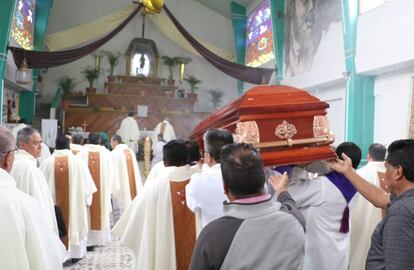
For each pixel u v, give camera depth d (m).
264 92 2.11
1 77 8.98
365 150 7.63
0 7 8.88
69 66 15.75
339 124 8.95
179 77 16.53
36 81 13.47
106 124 14.71
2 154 1.82
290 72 11.03
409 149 1.74
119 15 14.57
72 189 4.68
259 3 14.38
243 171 1.39
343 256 2.25
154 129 15.08
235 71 11.52
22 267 1.60
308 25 9.98
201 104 16.84
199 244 1.36
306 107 2.06
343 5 7.92
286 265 1.31
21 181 3.15
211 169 2.31
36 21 13.28
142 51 15.97
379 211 3.17
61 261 1.85
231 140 2.16
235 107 2.04
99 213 5.54
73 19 15.81
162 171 2.79
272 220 1.37
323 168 2.35
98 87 15.93
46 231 1.80
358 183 2.12
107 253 5.32
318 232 2.22
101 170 5.61
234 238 1.32
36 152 3.38
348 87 7.82
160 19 15.35
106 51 16.06
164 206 2.64
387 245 1.55
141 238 2.71
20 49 9.45
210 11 16.89
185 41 15.63
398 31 6.51
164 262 2.61
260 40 14.20
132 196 6.33
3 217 1.61
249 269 1.29
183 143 2.75
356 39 7.71
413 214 1.53
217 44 16.86
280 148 2.00
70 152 4.82
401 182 1.75
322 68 9.10
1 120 8.96
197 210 2.28
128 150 6.43
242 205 1.38
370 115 7.71
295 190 2.21
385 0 6.91
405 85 6.87
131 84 15.46
